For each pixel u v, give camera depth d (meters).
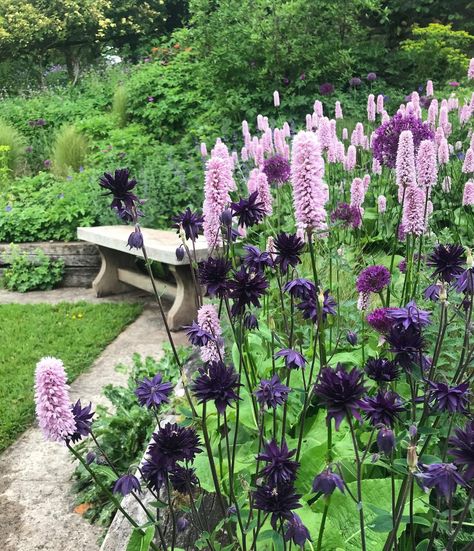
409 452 1.24
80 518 2.87
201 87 9.87
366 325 2.67
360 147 5.16
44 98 13.34
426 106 6.11
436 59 9.94
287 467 1.38
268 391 1.58
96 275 7.10
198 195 6.82
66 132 9.88
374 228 4.61
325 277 3.46
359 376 1.35
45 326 5.43
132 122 10.53
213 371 1.56
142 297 6.50
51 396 1.43
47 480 3.18
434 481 1.19
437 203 4.48
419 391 2.29
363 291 2.40
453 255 1.70
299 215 1.73
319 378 1.50
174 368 3.57
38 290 7.02
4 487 3.14
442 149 4.01
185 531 2.11
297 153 1.70
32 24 17.23
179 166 7.16
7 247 7.27
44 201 7.92
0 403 3.96
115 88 12.55
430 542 1.58
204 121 9.30
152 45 18.53
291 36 9.11
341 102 8.56
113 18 18.83
